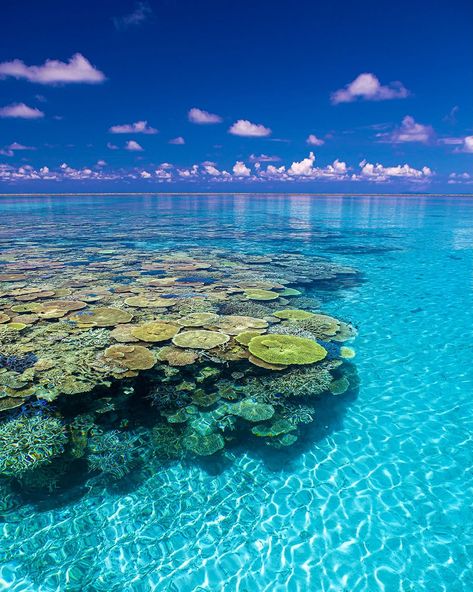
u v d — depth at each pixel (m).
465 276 13.72
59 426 5.11
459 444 5.18
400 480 4.59
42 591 3.31
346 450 5.04
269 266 14.80
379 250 19.36
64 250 17.84
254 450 4.98
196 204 73.06
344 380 6.54
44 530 3.84
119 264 14.60
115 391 5.87
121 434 5.10
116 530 3.88
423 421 5.64
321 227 30.64
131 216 41.34
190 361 6.68
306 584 3.47
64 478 4.41
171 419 5.41
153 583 3.42
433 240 23.14
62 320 8.33
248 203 78.62
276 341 7.49
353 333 8.41
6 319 8.33
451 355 7.59
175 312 8.97
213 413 5.56
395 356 7.50
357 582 3.48
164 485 4.42
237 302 9.87
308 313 9.25
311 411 5.72
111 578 3.45
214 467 4.70
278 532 3.94
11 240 21.12
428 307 10.27
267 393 6.01
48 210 50.38
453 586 3.44
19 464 4.52
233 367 6.59
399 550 3.76
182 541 3.82
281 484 4.51
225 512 4.14
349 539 3.88
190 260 15.65
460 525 4.02
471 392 6.37
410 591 3.40
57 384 5.89
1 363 6.41
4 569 3.48
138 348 7.07
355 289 11.85
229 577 3.51
